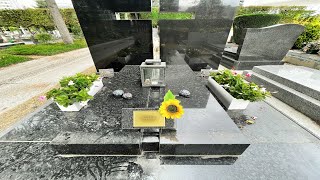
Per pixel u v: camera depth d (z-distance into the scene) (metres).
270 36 4.31
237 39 6.46
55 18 9.60
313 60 4.23
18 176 1.09
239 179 1.10
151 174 1.12
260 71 3.54
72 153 1.27
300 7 7.96
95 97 1.96
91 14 2.88
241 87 2.00
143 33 3.11
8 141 1.41
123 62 3.45
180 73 2.71
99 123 1.46
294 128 1.73
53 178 1.07
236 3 2.86
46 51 7.81
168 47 3.35
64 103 1.56
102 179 1.07
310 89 2.35
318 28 5.31
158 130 1.38
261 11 8.80
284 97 2.70
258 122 1.83
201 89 2.12
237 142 1.21
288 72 3.22
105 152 1.26
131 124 1.33
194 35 3.20
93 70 4.75
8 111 2.52
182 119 1.48
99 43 3.20
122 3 2.79
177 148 1.24
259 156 1.32
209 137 1.26
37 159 1.23
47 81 3.93
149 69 2.06
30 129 1.54
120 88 2.19
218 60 3.51
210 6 2.90
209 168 1.18
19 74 4.53
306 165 1.23
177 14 3.00
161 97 1.92
